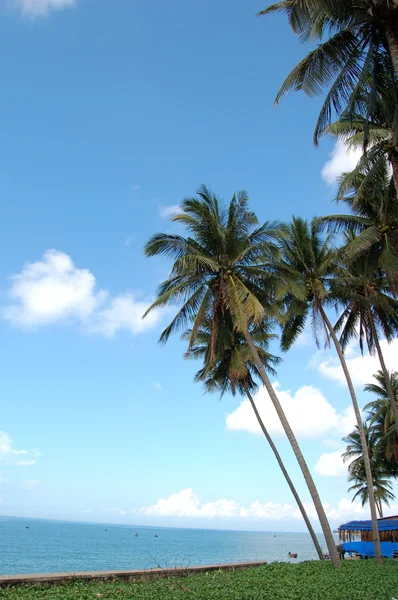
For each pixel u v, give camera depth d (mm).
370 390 46312
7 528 185375
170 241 21391
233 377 28016
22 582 12359
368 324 27750
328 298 26984
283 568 19016
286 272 23297
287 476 28234
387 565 22438
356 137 18562
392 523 39406
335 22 14070
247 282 22500
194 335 20719
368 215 23719
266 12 14977
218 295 22281
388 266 18547
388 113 15586
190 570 17578
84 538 130000
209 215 21750
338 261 24641
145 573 15469
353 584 14484
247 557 64812
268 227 22250
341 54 14484
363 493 55750
